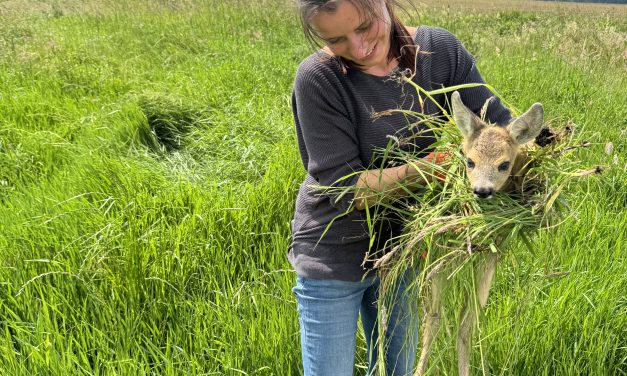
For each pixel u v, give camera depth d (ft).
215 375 4.85
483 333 4.93
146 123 10.09
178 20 21.27
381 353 3.89
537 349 5.02
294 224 4.03
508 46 17.20
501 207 3.39
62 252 6.26
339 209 3.66
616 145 10.08
